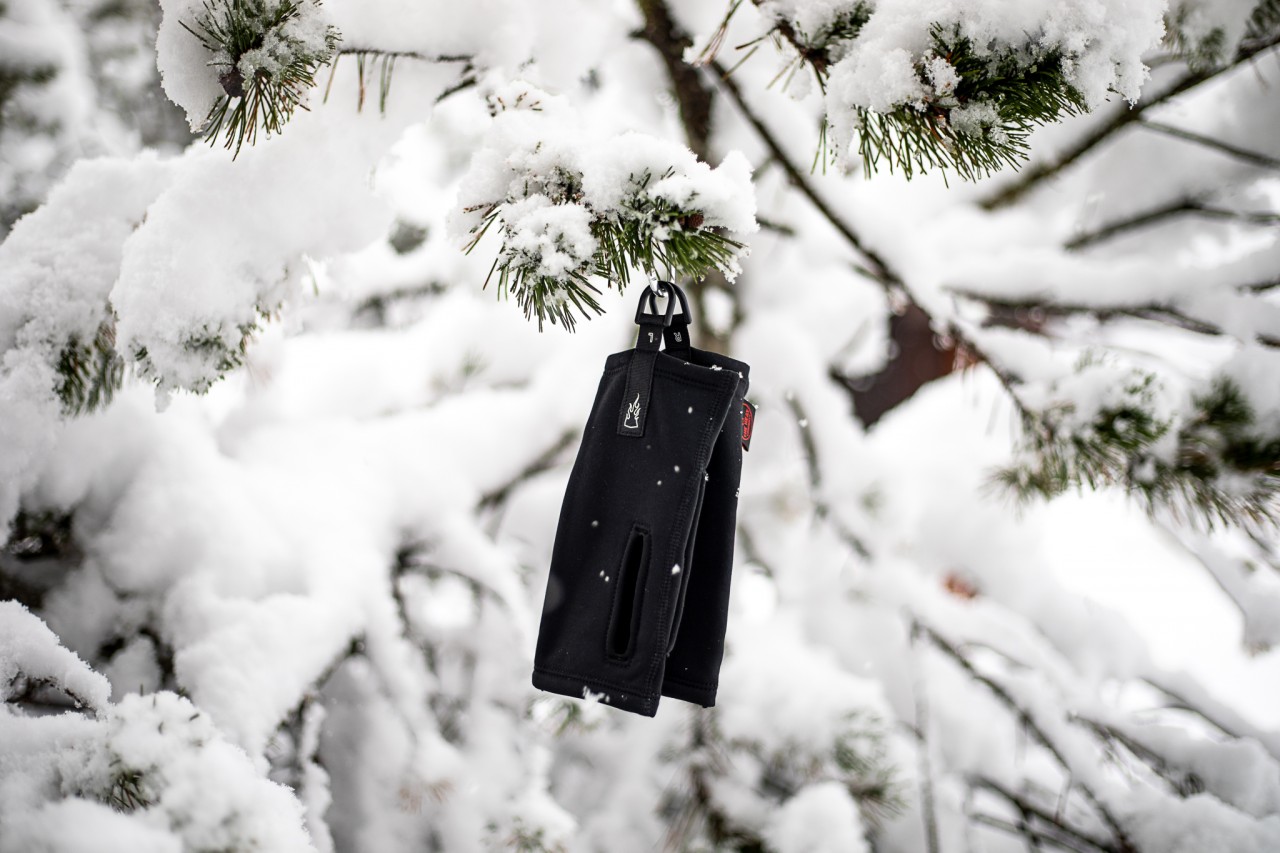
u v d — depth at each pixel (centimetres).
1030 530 302
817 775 224
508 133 114
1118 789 230
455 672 253
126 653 189
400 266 330
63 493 196
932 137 107
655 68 289
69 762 104
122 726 105
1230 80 277
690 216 102
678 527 118
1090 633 285
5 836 89
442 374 318
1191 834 213
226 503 209
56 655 133
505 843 201
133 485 206
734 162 107
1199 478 166
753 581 301
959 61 102
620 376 129
